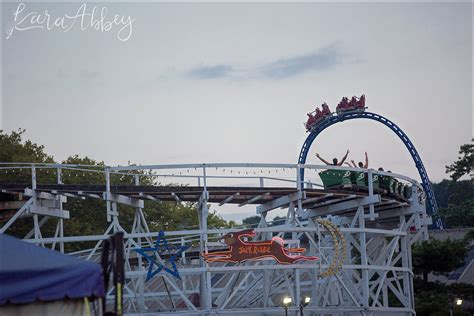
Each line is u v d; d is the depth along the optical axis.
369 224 78.62
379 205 71.00
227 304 62.31
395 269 67.19
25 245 25.86
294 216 64.12
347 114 104.62
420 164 115.38
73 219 103.44
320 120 103.31
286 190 63.41
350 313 65.56
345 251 62.84
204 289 60.34
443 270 97.94
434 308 87.44
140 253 59.03
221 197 63.72
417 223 72.25
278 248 60.81
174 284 59.19
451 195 152.88
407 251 72.06
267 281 61.81
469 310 93.88
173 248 59.88
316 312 61.22
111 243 27.41
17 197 62.69
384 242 76.75
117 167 60.28
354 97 105.06
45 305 25.41
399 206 72.44
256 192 62.56
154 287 74.62
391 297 93.88
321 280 69.75
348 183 65.69
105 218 108.25
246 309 59.47
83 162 112.81
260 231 60.94
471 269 110.19
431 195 118.38
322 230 63.12
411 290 71.38
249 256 60.41
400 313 68.56
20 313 25.08
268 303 67.19
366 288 64.12
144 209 116.50
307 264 61.88
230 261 60.16
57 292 24.98
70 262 25.48
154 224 117.31
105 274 28.03
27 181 106.31
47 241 58.16
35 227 60.31
